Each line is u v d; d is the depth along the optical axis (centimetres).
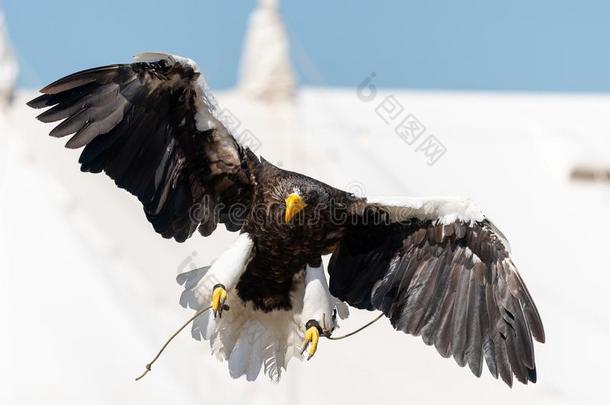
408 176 3022
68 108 1377
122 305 2453
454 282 1456
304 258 1430
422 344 2581
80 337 2402
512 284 1447
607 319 2784
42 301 2445
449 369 2539
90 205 2605
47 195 2592
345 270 1464
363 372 2492
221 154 1423
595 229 3055
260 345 1439
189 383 2348
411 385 2484
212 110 1405
